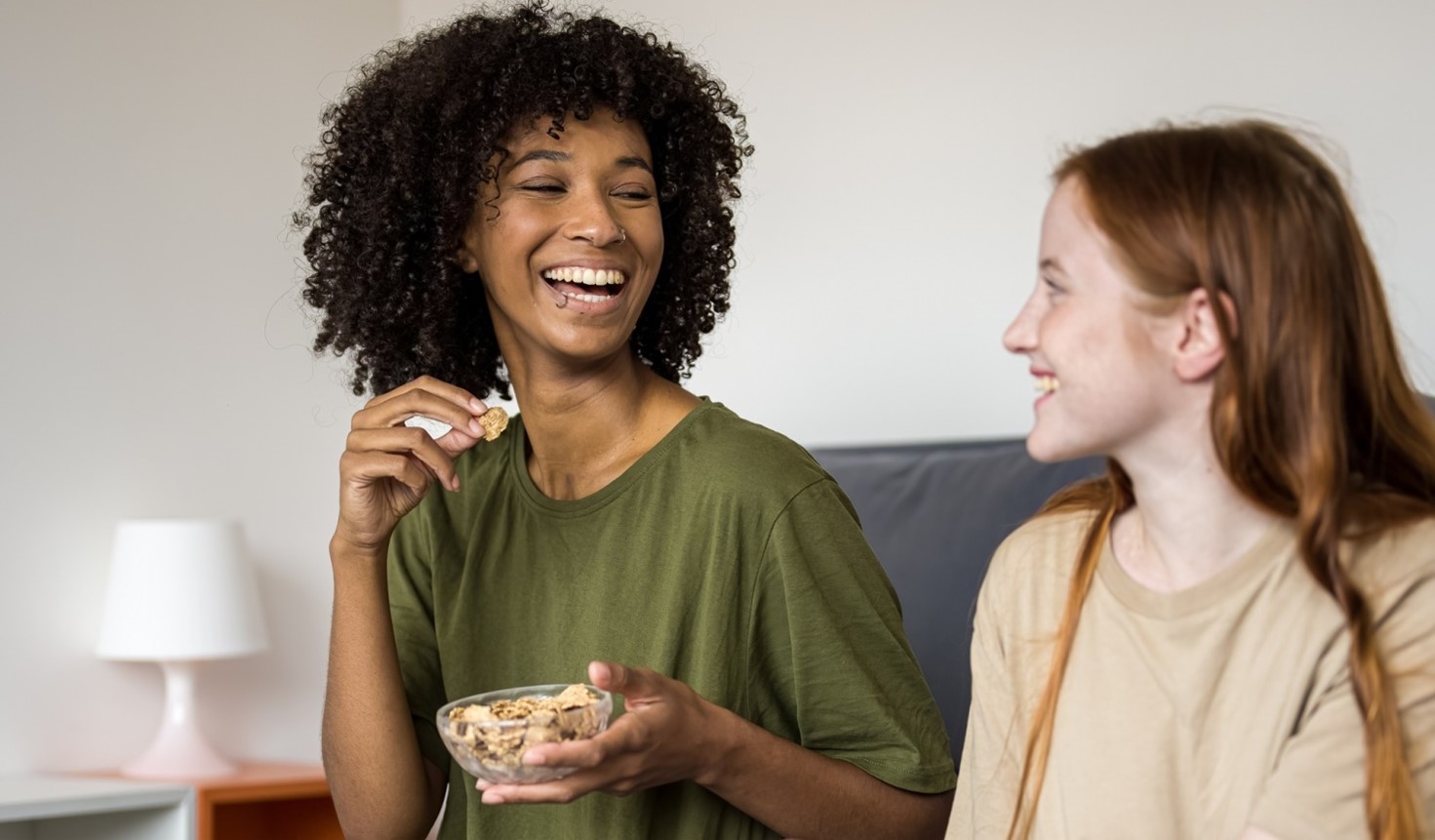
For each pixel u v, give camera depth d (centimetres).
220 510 391
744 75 381
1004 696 119
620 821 146
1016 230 330
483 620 157
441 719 126
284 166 409
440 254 163
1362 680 96
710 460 148
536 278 151
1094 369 103
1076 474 269
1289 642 101
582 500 153
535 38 155
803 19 370
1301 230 100
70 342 368
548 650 153
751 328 376
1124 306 102
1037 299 108
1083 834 107
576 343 148
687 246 170
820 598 145
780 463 149
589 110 150
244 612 354
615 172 151
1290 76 287
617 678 122
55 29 371
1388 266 271
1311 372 99
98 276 374
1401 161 271
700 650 146
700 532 147
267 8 407
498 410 149
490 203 152
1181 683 105
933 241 344
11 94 363
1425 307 267
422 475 149
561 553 154
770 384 371
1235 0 295
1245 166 101
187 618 346
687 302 174
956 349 339
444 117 155
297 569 405
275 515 402
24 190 364
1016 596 120
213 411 391
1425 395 204
